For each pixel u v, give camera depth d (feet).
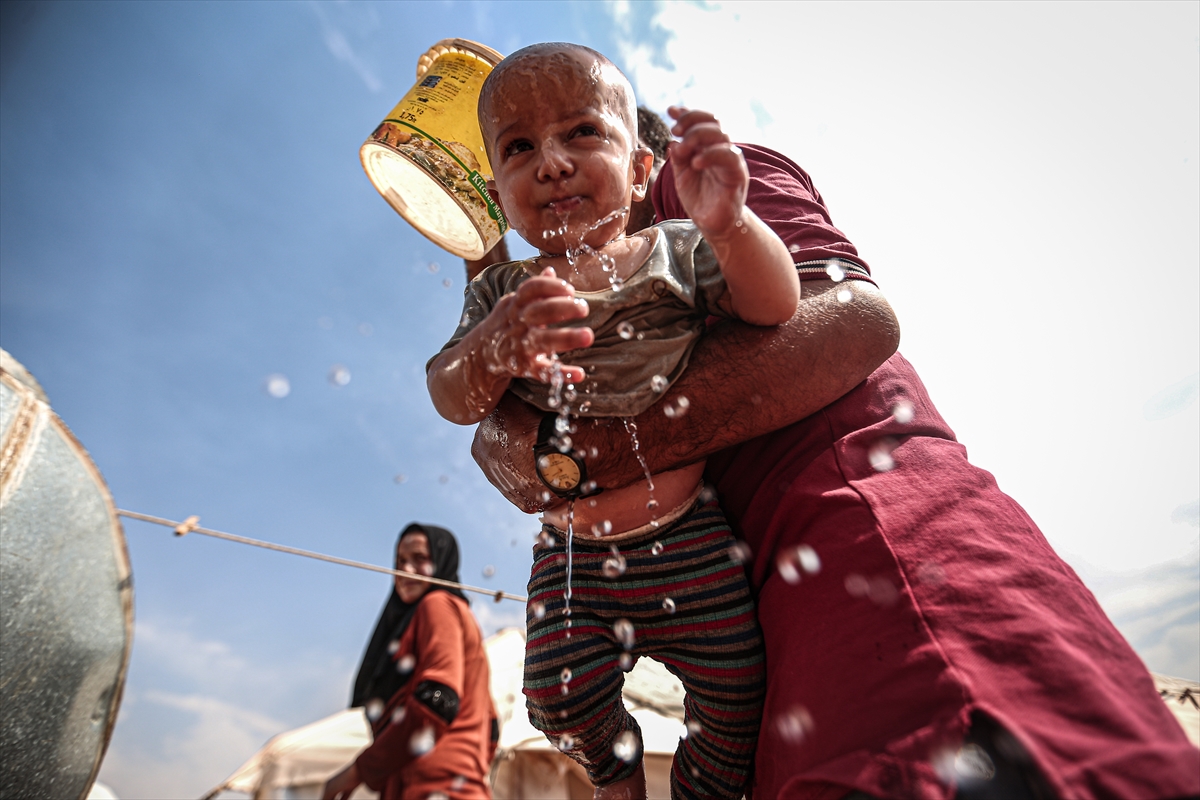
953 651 2.44
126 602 3.24
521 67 3.53
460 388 3.12
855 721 2.45
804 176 4.45
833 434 3.33
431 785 8.59
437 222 5.67
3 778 2.79
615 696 3.36
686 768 3.39
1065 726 2.19
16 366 3.17
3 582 2.68
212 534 5.08
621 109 3.64
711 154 2.63
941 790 2.15
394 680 9.89
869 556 2.78
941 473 3.10
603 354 3.23
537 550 3.72
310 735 13.73
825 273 3.59
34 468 2.91
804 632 2.82
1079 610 2.58
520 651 16.30
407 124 5.08
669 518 3.31
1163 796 1.99
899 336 3.51
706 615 3.16
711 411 3.21
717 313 3.41
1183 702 5.36
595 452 3.18
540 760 13.65
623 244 3.48
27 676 2.79
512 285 3.60
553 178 3.40
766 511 3.25
